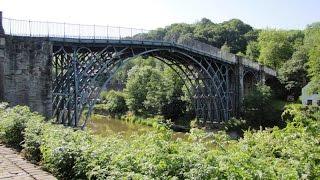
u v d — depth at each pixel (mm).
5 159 10367
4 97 25562
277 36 87750
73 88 30406
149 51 37594
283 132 8656
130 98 68625
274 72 67312
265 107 51219
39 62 27250
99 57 32875
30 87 26781
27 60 26734
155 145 7527
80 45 30969
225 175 6273
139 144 8156
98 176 7430
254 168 6328
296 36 102000
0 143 13023
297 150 7348
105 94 87812
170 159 6977
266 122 50812
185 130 52000
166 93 61812
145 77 68562
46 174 8711
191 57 43219
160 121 8930
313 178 6293
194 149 7281
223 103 49781
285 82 65938
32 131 11289
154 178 6672
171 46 39875
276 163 6668
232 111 52156
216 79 48344
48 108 27484
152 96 64125
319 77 48406
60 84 30672
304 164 6590
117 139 9133
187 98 56469
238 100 52719
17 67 26312
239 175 6160
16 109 15625
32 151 10484
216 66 48625
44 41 27531
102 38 32312
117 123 61125
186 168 6730
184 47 41156
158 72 68125
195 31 111188
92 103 31938
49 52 27766
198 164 6504
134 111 68125
